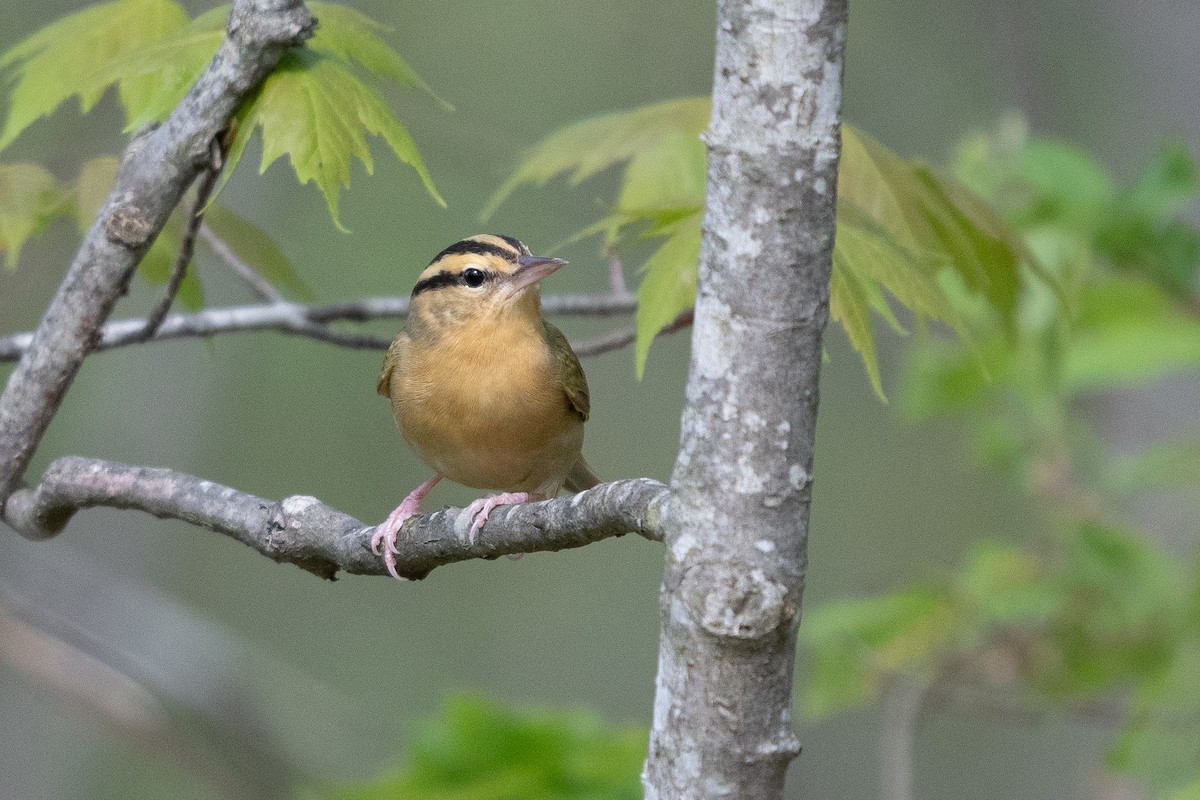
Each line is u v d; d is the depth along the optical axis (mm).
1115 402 15703
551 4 23156
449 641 27547
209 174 7547
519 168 10438
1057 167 11539
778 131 5309
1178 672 11695
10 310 16844
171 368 19766
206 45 8031
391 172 20438
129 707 17484
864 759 24766
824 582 24906
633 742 10781
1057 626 12406
